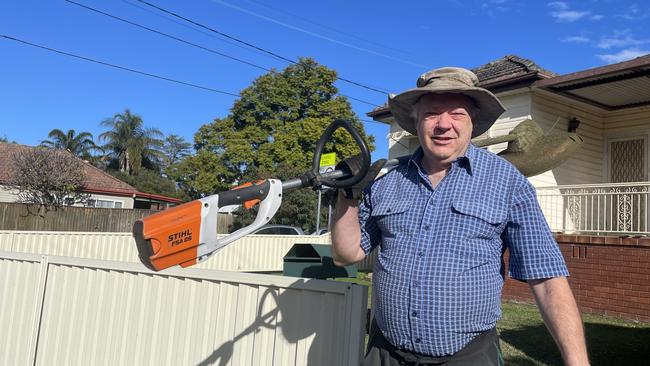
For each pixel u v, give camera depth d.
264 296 2.62
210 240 1.83
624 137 10.22
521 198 1.83
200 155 28.83
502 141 3.25
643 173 9.80
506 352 5.27
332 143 27.25
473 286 1.78
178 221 1.75
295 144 27.47
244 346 2.65
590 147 10.34
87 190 24.91
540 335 5.99
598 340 5.94
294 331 2.51
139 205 30.95
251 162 27.81
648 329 6.56
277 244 12.50
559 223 9.75
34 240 8.60
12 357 3.52
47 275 3.47
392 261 1.90
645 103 9.70
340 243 2.03
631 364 4.98
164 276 2.96
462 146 1.92
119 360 3.06
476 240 1.81
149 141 51.72
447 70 1.96
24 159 20.03
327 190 2.05
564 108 10.05
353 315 2.30
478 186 1.87
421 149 2.05
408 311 1.82
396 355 1.87
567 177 9.92
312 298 2.47
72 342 3.27
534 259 1.76
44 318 3.43
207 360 2.75
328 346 2.38
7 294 3.65
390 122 12.81
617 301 7.35
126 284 3.11
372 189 2.12
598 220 8.16
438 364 1.80
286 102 28.86
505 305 8.19
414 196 1.95
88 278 3.27
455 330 1.77
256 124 29.14
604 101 9.82
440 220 1.85
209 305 2.80
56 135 48.44
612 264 7.46
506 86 9.73
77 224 18.77
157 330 2.95
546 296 1.73
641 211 9.45
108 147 50.34
